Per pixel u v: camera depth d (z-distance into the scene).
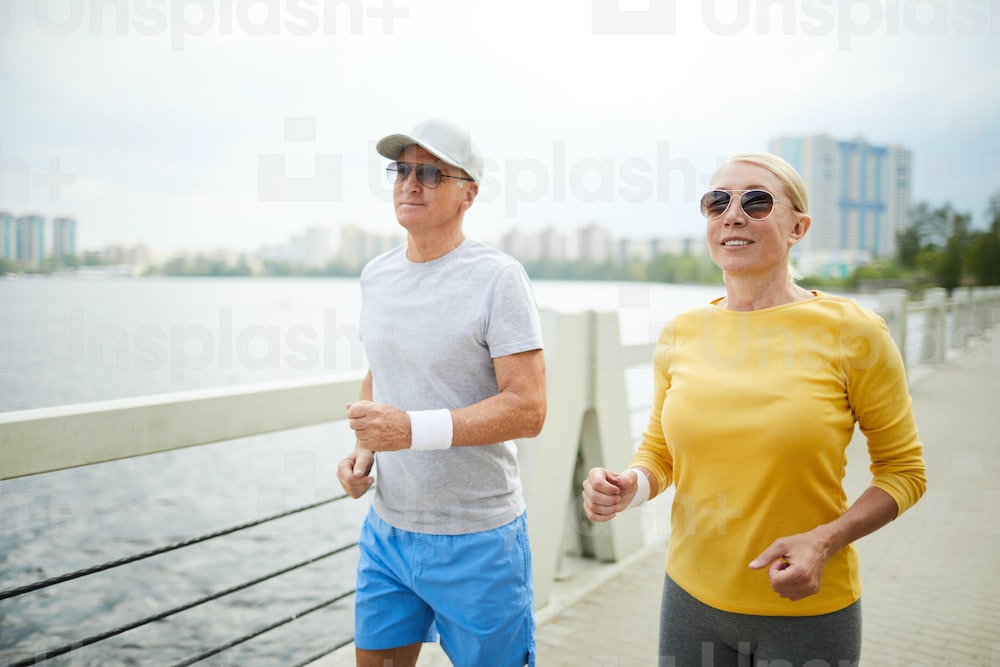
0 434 1.59
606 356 3.61
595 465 3.67
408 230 1.78
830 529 1.29
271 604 6.14
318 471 11.18
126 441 1.84
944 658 2.64
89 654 5.54
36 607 7.11
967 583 3.37
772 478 1.35
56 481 13.20
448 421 1.63
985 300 15.27
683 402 1.48
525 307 1.72
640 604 3.20
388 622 1.83
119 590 7.52
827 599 1.35
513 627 1.79
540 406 1.73
